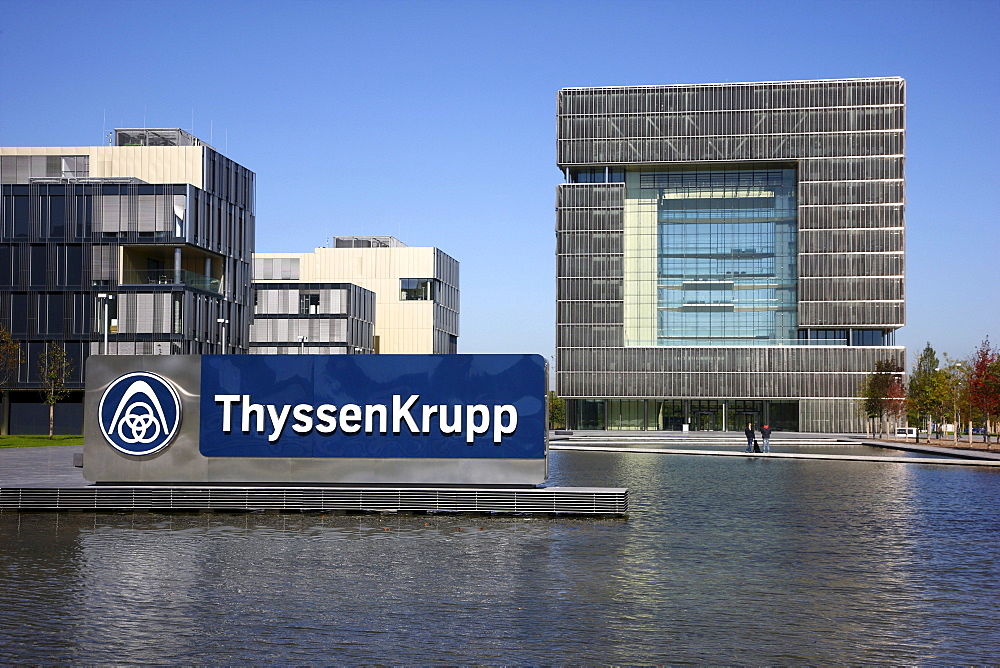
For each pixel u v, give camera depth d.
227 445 22.81
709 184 112.12
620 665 9.23
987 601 12.30
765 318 110.44
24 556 15.59
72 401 69.06
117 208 69.19
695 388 108.88
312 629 10.56
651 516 21.84
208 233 73.38
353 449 22.73
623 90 111.12
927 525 20.33
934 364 121.25
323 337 106.69
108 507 22.08
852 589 13.05
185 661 9.29
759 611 11.60
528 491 21.69
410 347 122.69
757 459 48.66
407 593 12.58
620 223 110.69
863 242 107.69
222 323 69.88
